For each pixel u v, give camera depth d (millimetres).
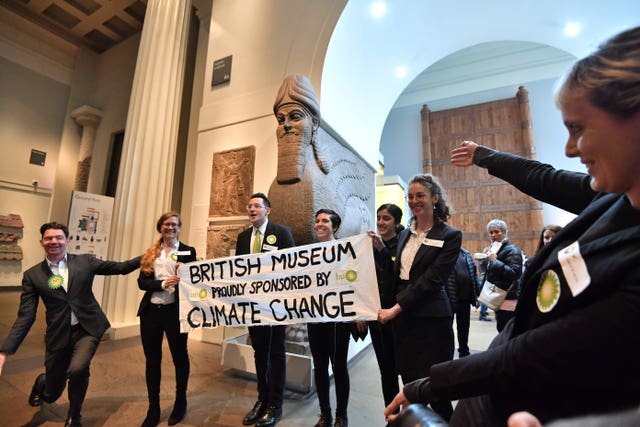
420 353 1530
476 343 4211
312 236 3057
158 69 4910
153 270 2139
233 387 2676
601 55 484
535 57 8641
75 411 1939
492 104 8922
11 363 3062
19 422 2092
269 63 4246
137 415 2213
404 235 1853
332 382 2867
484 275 3490
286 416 2234
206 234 4324
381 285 1998
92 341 2049
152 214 4531
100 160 8625
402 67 5453
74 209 4098
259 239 2328
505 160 1132
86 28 8516
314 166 3316
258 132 4160
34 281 1990
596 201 624
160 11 5164
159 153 4703
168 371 3008
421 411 520
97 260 2223
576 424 354
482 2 4750
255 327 2215
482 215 8633
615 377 410
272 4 4367
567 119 541
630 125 455
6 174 7871
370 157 5207
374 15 4203
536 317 578
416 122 9922
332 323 2078
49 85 8688
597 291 455
